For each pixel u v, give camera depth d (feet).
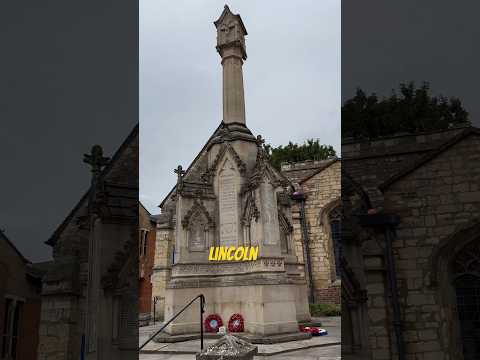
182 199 46.70
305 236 71.77
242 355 24.84
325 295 68.85
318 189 74.08
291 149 114.01
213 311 44.14
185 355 32.83
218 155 49.49
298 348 34.24
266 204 44.98
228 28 55.26
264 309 40.16
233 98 53.06
